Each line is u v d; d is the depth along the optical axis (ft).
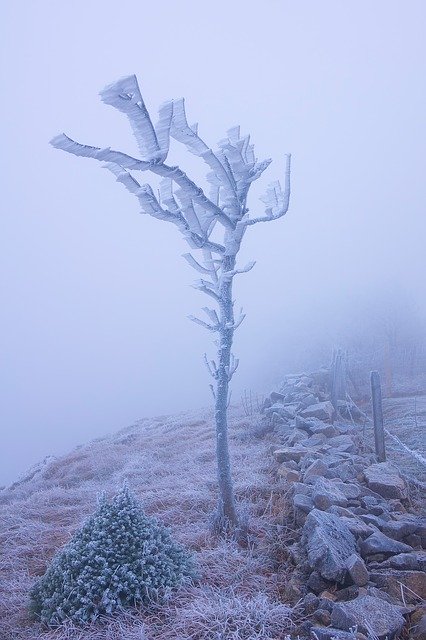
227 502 21.47
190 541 21.18
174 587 16.78
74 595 16.29
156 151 14.88
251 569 18.26
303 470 26.68
